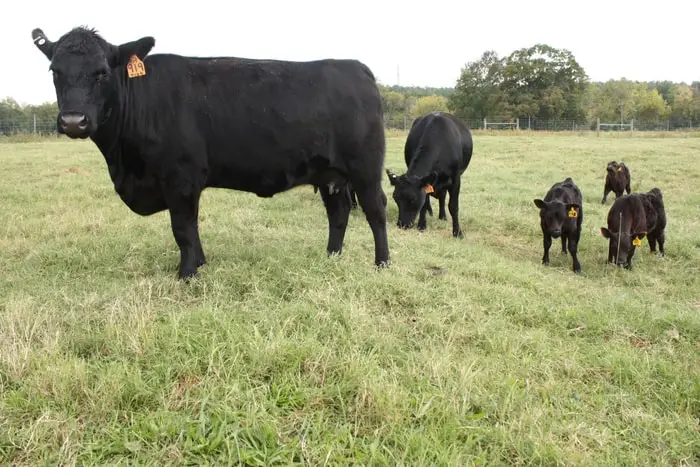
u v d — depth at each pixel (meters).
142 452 2.69
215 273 5.14
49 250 6.17
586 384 3.72
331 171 5.47
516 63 64.31
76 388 3.12
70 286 5.07
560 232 7.42
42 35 4.70
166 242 6.42
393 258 6.27
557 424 3.14
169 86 4.86
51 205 9.24
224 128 4.96
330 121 5.23
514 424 3.04
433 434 2.85
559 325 4.73
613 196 13.27
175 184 4.94
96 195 10.60
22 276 5.36
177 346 3.62
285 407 3.09
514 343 4.14
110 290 4.83
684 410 3.49
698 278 7.16
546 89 63.44
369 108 5.41
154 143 4.80
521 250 8.64
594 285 6.65
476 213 10.48
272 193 5.45
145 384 3.17
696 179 15.29
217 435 2.76
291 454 2.69
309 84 5.19
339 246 6.25
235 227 7.68
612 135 37.72
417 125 9.80
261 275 5.20
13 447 2.69
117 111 4.64
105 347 3.71
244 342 3.70
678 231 9.34
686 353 4.35
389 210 10.17
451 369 3.64
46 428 2.78
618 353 4.11
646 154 20.97
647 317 5.01
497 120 64.25
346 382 3.30
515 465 2.81
